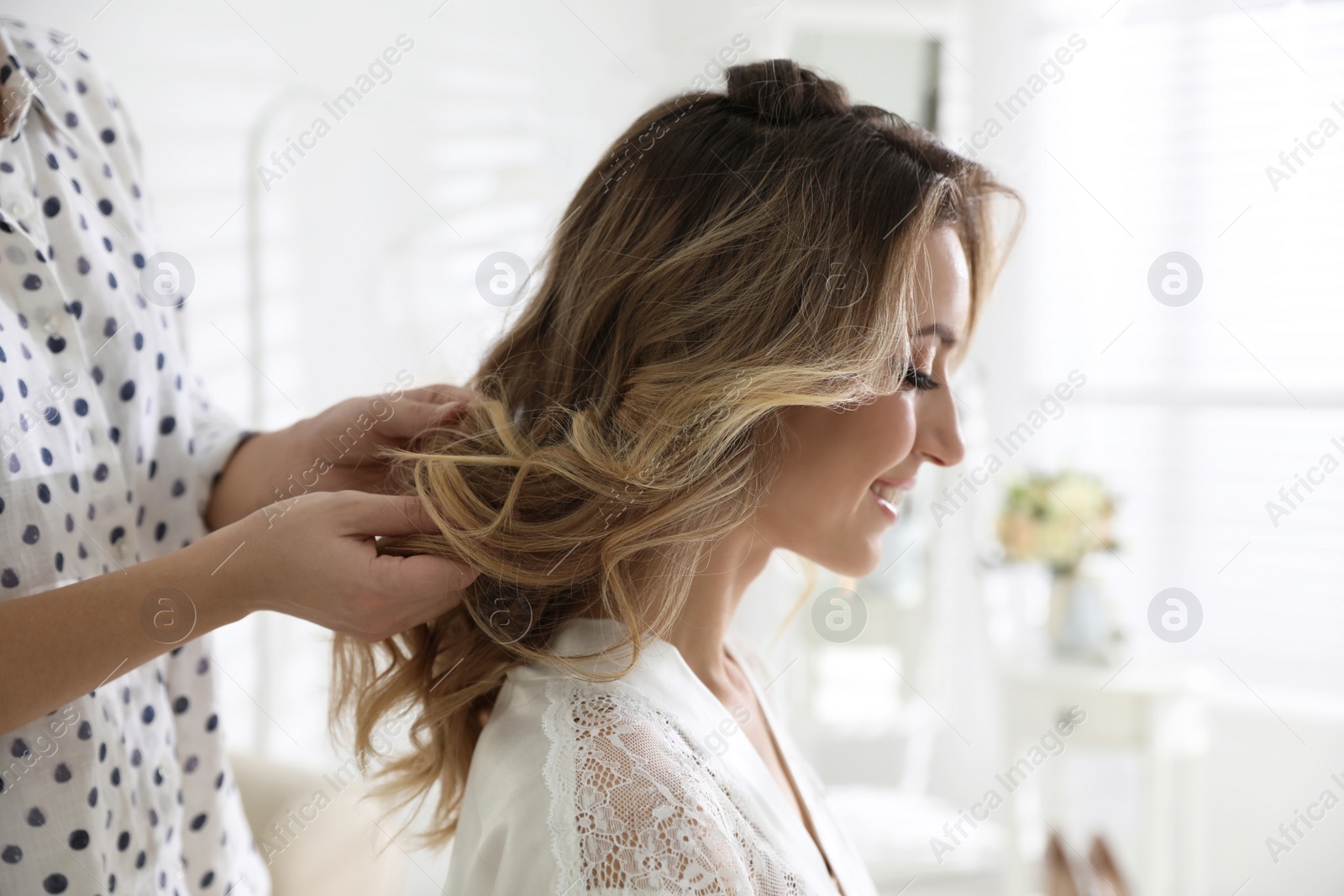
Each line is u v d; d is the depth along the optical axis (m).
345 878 1.48
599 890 0.59
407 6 2.40
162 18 1.96
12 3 1.74
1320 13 2.42
